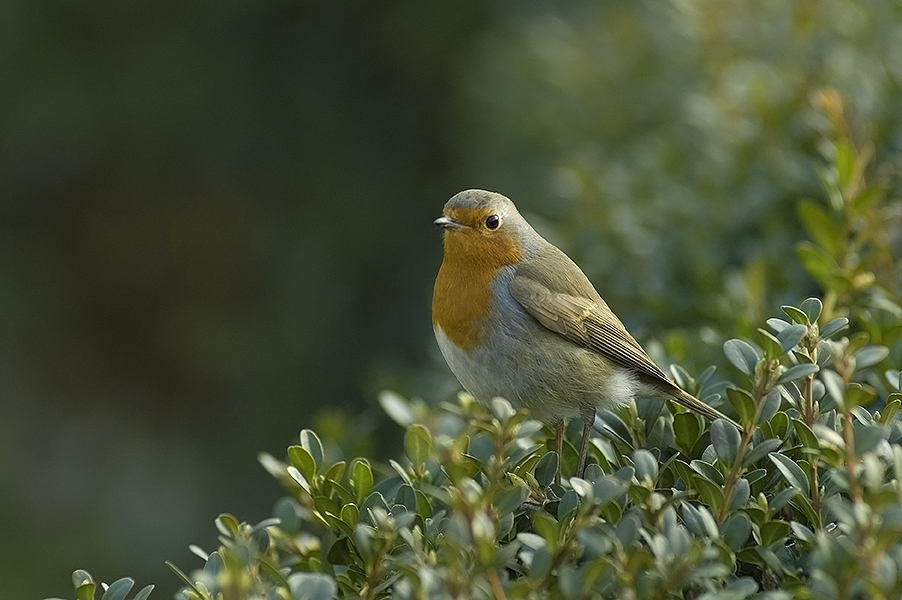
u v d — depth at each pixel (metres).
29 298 19.94
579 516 4.29
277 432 17.11
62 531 16.77
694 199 8.75
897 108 8.75
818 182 8.24
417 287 17.08
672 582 3.92
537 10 16.86
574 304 7.00
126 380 20.06
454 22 17.28
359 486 5.22
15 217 20.09
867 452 4.21
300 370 17.17
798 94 8.97
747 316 7.05
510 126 13.89
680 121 10.35
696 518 4.39
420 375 12.28
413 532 4.58
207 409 19.59
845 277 6.50
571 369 6.95
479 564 3.83
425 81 17.73
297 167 18.02
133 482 17.69
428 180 17.67
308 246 17.44
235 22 17.83
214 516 16.91
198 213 21.03
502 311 6.99
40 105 18.02
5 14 17.89
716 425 4.75
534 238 7.37
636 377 7.01
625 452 5.74
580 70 12.93
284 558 5.55
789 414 5.43
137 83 17.73
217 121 17.84
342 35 17.91
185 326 20.30
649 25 12.53
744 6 11.10
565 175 10.23
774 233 8.09
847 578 3.78
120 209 20.52
